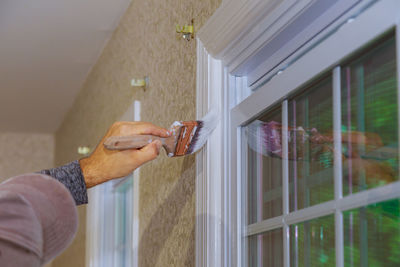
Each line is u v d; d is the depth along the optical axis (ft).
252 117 4.55
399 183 2.97
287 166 4.13
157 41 7.14
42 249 2.72
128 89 8.63
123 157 3.84
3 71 12.26
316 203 3.74
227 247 4.81
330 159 3.61
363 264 3.22
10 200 2.61
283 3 3.91
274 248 4.25
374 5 3.14
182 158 5.88
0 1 9.04
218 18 4.79
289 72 4.02
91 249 10.11
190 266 5.43
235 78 4.99
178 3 6.37
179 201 5.89
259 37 4.35
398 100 2.96
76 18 9.68
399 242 2.95
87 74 12.50
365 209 3.24
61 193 2.82
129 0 8.96
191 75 5.76
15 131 16.94
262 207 4.45
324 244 3.62
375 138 3.18
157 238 6.60
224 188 4.89
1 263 2.49
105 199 10.14
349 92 3.43
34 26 10.02
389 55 3.10
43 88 13.37
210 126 4.86
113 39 10.09
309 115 3.87
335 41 3.48
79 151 11.03
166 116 6.52
